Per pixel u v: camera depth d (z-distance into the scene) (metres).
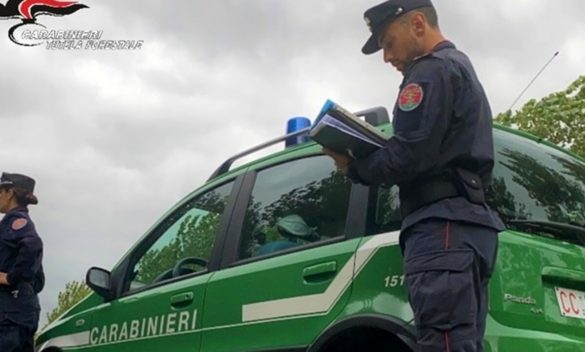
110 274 4.67
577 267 3.12
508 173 3.26
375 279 3.09
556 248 3.10
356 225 3.33
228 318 3.70
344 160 2.71
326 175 3.67
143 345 4.20
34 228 5.26
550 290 3.00
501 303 2.82
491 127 2.78
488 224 2.58
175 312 4.04
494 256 2.63
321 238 3.49
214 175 4.54
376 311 3.01
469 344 2.44
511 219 3.10
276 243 3.72
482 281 2.62
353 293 3.15
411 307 2.66
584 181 3.68
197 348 3.83
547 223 3.19
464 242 2.51
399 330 2.88
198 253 4.19
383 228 3.21
